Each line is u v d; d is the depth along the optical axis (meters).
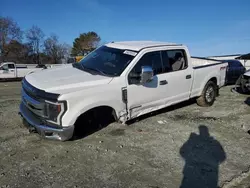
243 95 9.79
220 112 7.16
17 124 5.70
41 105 4.17
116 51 5.62
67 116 4.17
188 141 5.11
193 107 7.61
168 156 4.45
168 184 3.62
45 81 4.56
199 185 3.63
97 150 4.54
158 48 5.81
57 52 67.12
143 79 4.99
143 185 3.58
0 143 4.68
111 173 3.84
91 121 4.90
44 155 4.29
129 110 5.18
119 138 5.07
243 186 3.68
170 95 6.06
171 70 6.07
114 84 4.82
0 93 11.27
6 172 3.76
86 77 4.79
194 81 6.80
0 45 59.62
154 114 6.75
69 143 4.75
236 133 5.62
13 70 24.25
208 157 4.47
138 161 4.23
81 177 3.71
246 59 20.11
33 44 64.12
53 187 3.46
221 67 7.99
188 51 6.61
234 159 4.43
